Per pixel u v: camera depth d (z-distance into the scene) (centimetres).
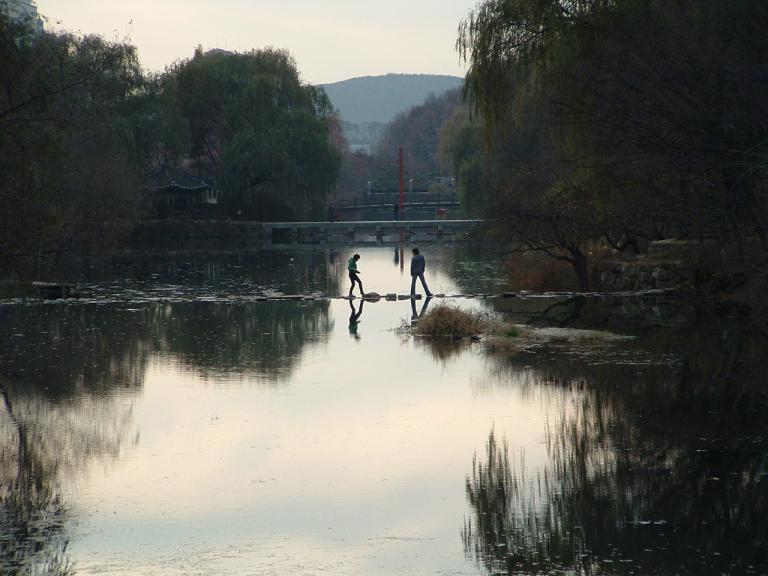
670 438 2634
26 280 4334
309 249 14625
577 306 5869
